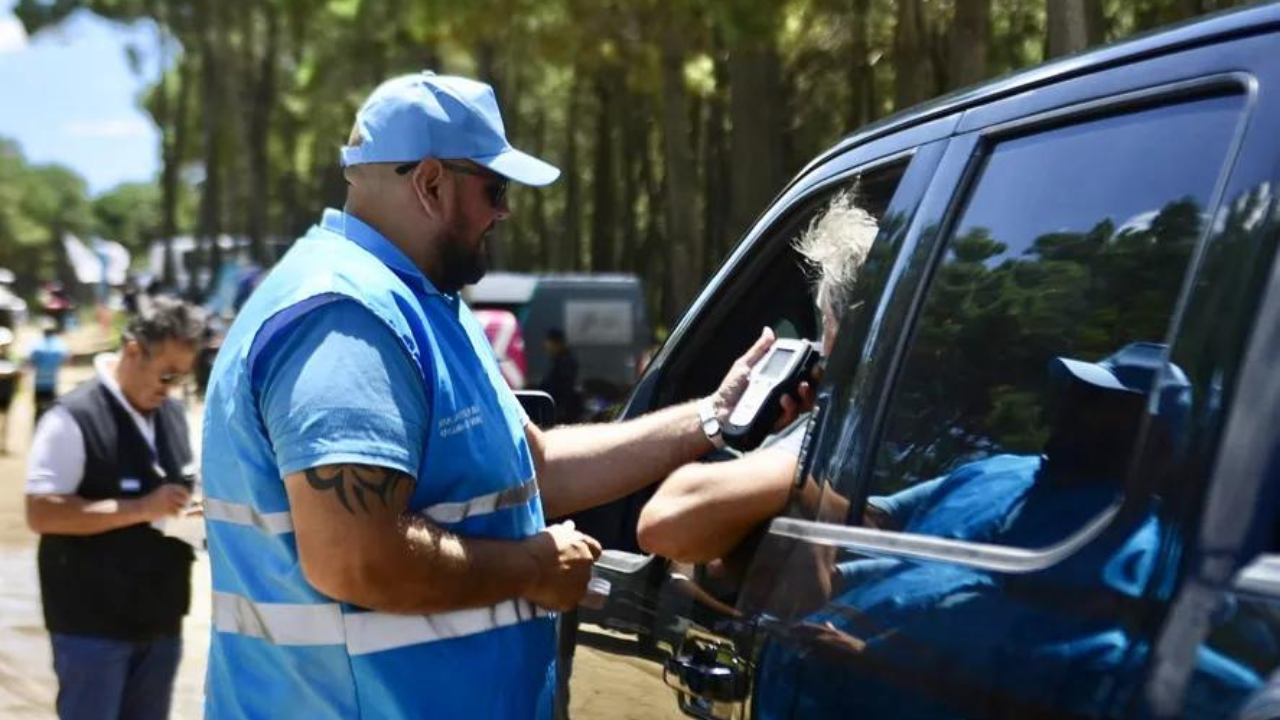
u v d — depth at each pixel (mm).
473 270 2605
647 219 42406
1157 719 1661
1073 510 1945
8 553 11234
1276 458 1651
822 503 2469
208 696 2568
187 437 4938
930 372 2344
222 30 45531
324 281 2367
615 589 3094
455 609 2438
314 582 2342
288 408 2314
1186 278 1896
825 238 2869
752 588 2561
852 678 2209
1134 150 2082
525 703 2596
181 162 58094
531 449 3045
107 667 4828
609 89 35531
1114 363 1982
